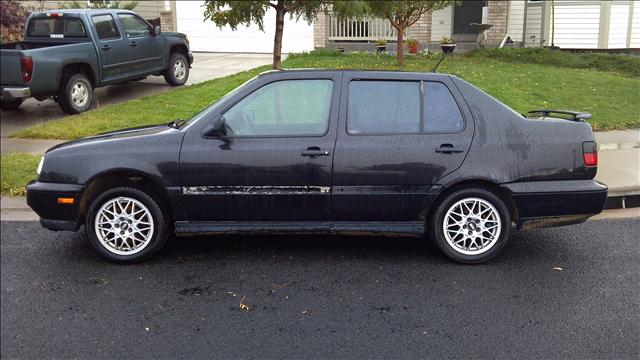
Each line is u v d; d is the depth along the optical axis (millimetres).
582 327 4211
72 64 11359
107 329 4270
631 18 16469
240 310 4523
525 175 5176
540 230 6254
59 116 11383
